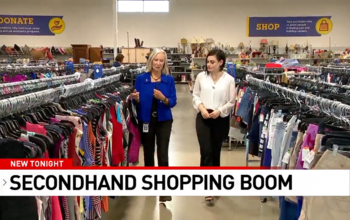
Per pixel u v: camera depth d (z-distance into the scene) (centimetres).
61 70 638
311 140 188
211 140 324
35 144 150
